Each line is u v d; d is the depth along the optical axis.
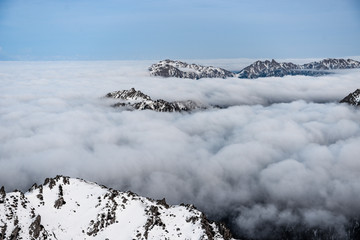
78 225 146.00
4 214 131.75
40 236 132.50
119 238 143.75
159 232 150.38
